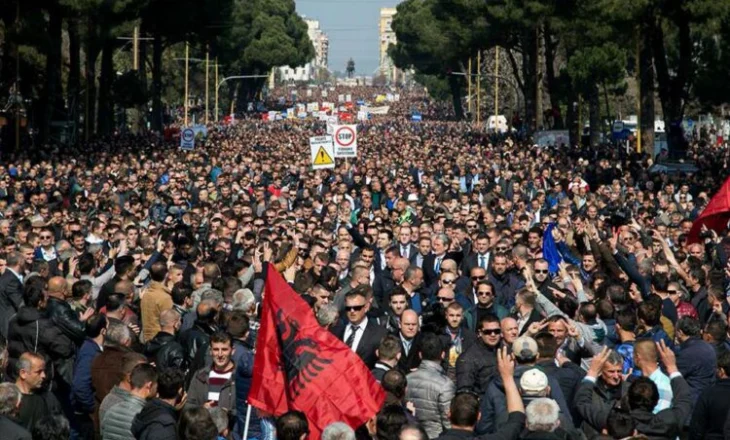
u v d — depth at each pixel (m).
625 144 77.31
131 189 40.78
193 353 14.87
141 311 17.31
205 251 26.41
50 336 15.04
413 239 25.69
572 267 18.91
